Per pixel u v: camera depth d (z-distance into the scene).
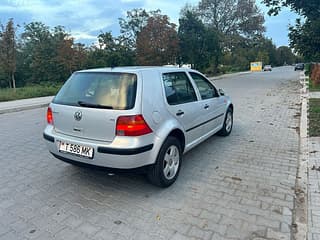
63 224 2.91
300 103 11.14
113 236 2.69
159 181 3.58
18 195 3.56
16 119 9.12
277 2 14.01
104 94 3.37
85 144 3.32
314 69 21.81
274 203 3.27
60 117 3.61
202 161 4.66
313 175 3.96
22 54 33.03
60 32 33.69
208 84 5.23
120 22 32.19
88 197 3.49
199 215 3.04
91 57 28.03
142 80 3.40
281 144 5.57
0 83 27.94
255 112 9.30
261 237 2.65
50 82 28.66
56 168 4.45
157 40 27.41
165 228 2.81
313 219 2.89
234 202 3.30
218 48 34.44
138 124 3.17
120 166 3.19
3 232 2.78
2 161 4.81
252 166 4.43
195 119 4.37
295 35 11.09
